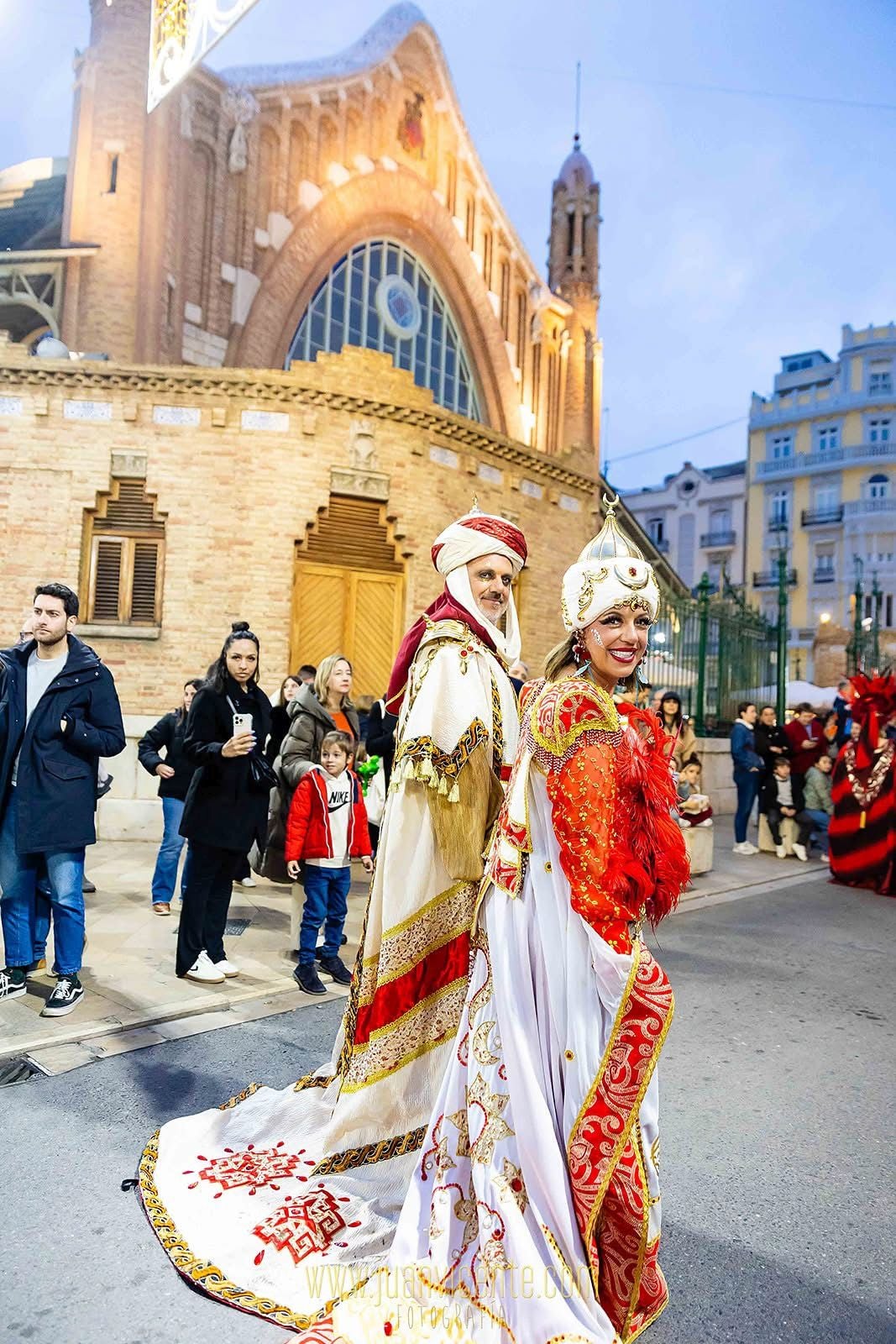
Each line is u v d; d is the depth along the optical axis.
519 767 2.15
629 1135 1.93
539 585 13.66
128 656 10.45
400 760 2.50
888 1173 3.14
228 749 4.41
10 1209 2.64
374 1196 2.61
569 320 22.44
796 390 50.12
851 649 27.56
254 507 10.64
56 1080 3.57
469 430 12.21
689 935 6.58
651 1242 2.03
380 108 17.83
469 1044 2.17
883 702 8.84
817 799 10.43
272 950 5.52
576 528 14.38
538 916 2.08
